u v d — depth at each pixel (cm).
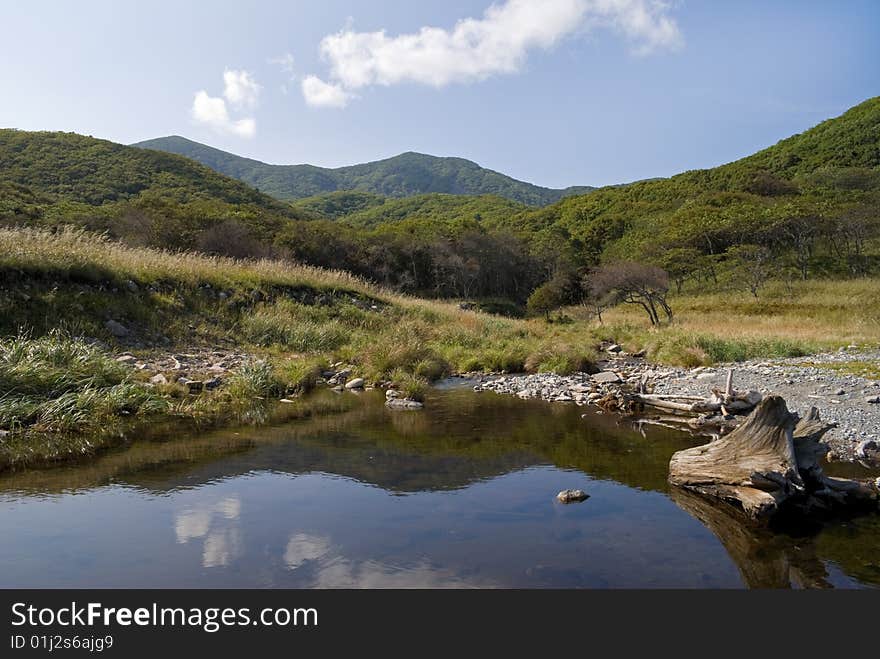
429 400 1018
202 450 641
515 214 10406
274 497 494
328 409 905
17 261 1161
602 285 3117
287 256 3878
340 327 1623
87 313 1167
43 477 534
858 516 498
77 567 358
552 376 1302
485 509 481
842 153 8012
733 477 515
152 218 3769
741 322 2942
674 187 8888
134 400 820
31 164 6869
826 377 1151
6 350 830
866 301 3177
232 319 1454
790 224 4700
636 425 831
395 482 546
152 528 421
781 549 424
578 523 456
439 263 5256
